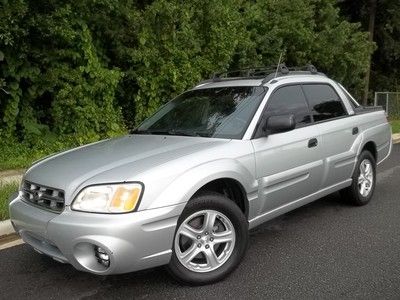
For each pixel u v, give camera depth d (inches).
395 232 207.8
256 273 166.4
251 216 173.6
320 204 252.8
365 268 169.6
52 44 348.5
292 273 166.2
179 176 147.7
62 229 139.0
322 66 604.4
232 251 161.2
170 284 158.1
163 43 400.2
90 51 361.4
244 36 478.3
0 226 209.5
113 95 386.9
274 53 522.6
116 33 385.7
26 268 175.8
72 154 174.9
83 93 364.5
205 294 151.0
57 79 348.2
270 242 197.5
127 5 385.7
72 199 142.7
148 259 140.6
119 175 143.8
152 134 195.9
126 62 408.5
